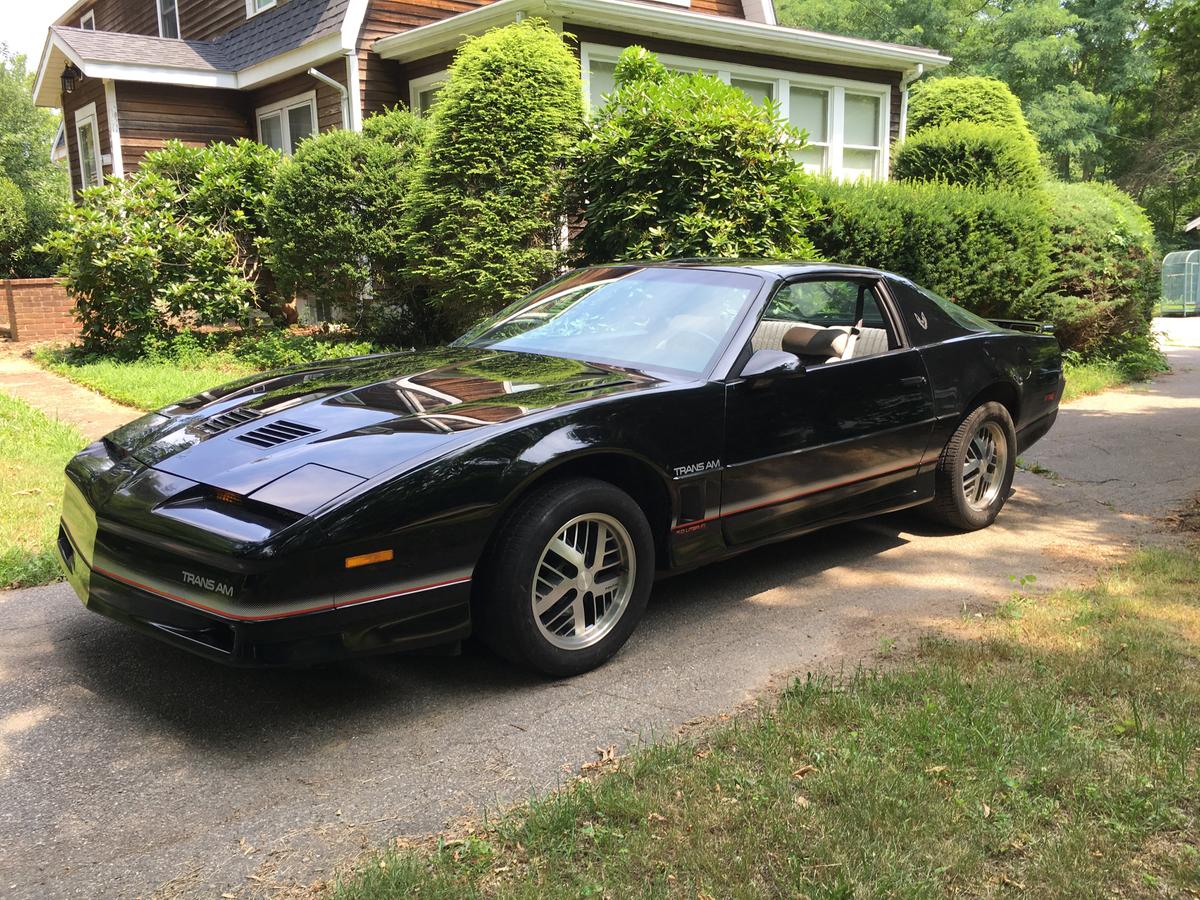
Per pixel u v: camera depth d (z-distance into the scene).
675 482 3.69
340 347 10.37
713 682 3.43
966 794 2.57
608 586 3.56
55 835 2.51
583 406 3.45
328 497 2.89
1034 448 7.66
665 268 4.68
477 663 3.61
